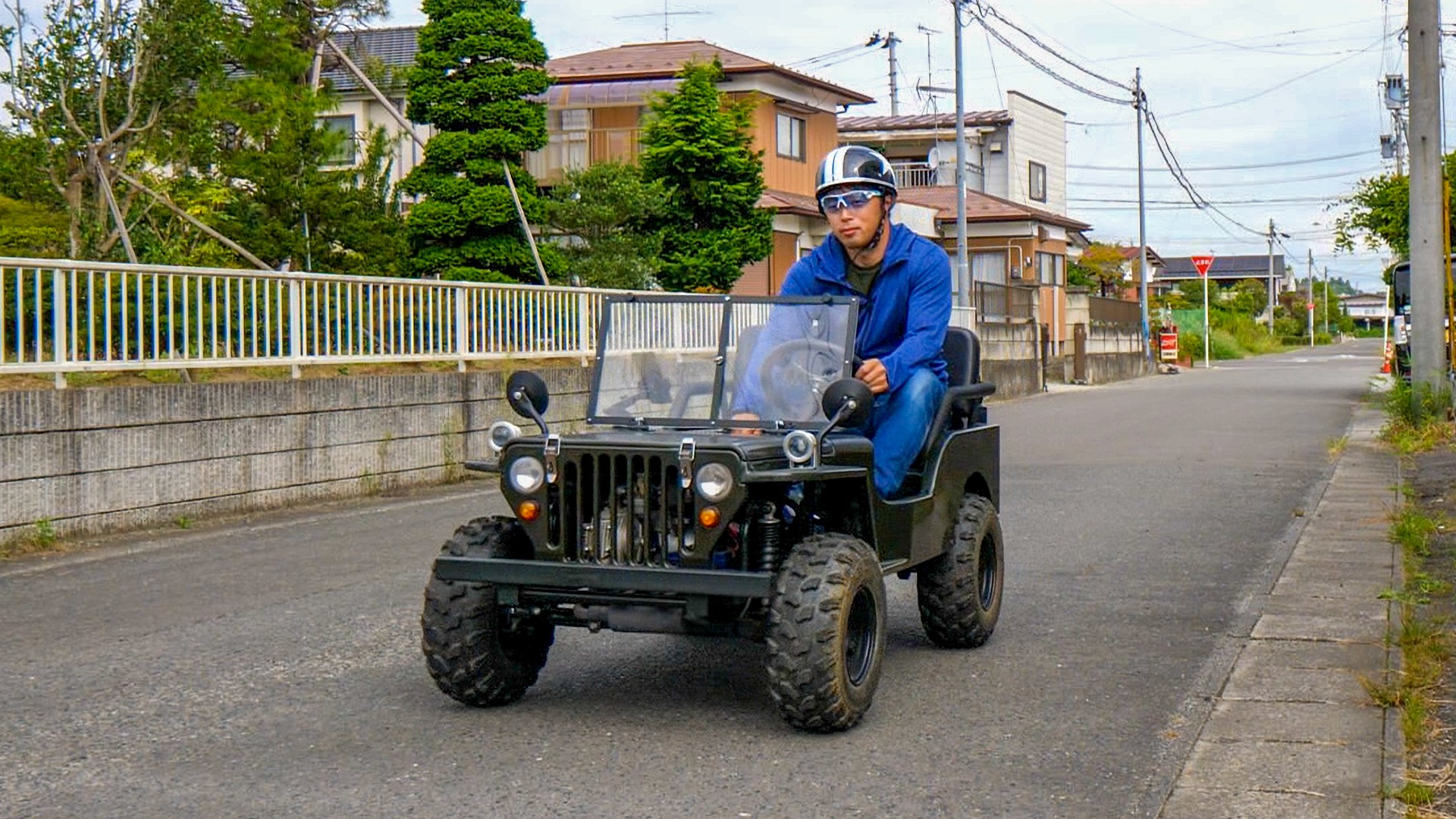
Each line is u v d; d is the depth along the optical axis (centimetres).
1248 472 1395
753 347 559
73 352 969
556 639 670
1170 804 430
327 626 696
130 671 607
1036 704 549
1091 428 1978
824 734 505
